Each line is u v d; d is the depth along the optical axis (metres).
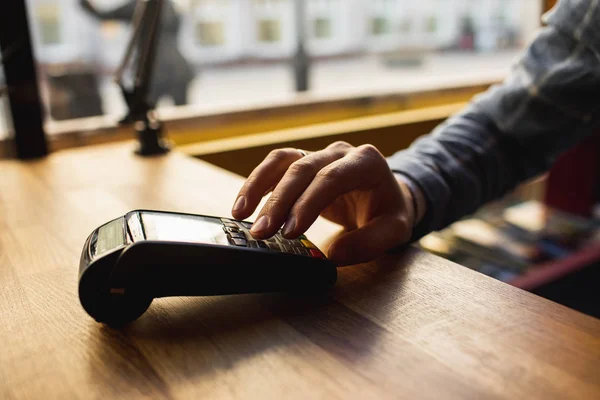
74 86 2.18
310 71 2.58
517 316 0.42
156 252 0.40
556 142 0.75
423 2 3.65
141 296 0.41
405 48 3.81
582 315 0.42
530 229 1.86
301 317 0.43
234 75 5.35
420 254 0.54
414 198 0.61
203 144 1.41
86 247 0.44
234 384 0.35
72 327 0.43
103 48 3.11
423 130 1.75
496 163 0.71
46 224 0.69
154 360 0.38
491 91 0.79
